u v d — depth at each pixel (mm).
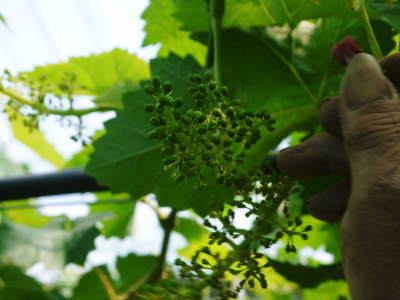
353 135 295
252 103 416
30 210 642
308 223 544
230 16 411
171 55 422
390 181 276
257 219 334
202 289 329
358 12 371
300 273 469
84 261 518
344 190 343
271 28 423
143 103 415
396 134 285
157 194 403
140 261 547
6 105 467
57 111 459
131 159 410
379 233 275
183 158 311
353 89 301
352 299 290
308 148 344
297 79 420
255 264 328
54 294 587
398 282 271
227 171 324
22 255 511
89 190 481
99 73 549
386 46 398
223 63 417
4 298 492
